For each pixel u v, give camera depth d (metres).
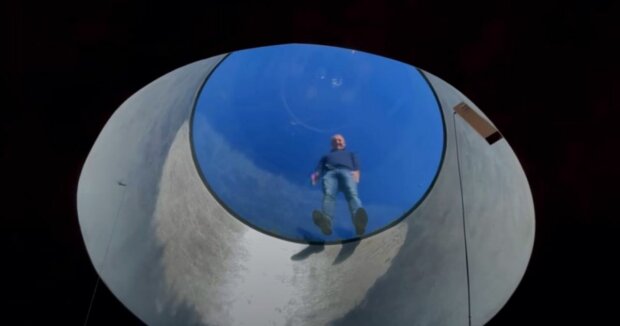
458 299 7.35
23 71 4.54
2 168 5.04
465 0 4.00
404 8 4.02
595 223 5.27
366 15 4.06
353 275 8.25
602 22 4.16
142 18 4.21
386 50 4.27
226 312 7.75
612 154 4.86
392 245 8.43
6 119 4.80
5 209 5.24
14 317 5.52
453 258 7.73
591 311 5.46
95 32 4.31
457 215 8.09
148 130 8.00
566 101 4.66
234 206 11.77
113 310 6.54
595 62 4.39
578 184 5.13
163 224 7.91
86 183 6.69
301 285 8.20
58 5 4.17
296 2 4.03
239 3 4.08
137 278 7.09
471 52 4.32
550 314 5.61
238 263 8.36
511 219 7.18
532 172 5.25
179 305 7.39
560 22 4.16
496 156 7.83
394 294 7.82
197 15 4.17
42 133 4.96
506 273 6.92
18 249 5.45
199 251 8.13
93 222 6.71
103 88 4.77
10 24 4.29
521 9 4.08
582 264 5.46
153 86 7.89
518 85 4.60
